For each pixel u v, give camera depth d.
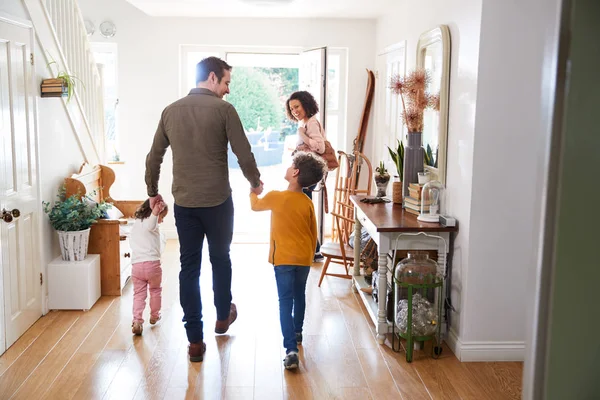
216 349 3.63
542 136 1.07
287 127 13.67
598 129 1.02
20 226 3.80
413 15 4.89
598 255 1.05
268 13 6.23
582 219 1.04
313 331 3.97
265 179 11.18
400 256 3.90
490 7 3.24
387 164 5.97
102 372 3.28
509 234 3.42
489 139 3.34
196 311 3.42
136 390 3.07
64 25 4.71
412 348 3.47
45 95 4.14
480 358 3.50
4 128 3.57
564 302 1.06
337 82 6.80
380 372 3.34
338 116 6.86
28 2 3.92
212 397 3.01
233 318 3.89
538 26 3.26
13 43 3.69
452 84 3.74
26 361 3.42
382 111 6.27
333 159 5.44
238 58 7.38
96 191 5.06
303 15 6.34
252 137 12.62
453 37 3.72
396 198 4.44
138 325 3.80
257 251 6.29
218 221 3.43
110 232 4.58
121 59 6.62
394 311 3.66
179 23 6.59
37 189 4.07
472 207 3.39
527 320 1.12
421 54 4.42
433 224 3.66
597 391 1.07
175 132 3.31
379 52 6.40
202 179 3.33
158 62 6.64
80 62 5.11
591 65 1.01
